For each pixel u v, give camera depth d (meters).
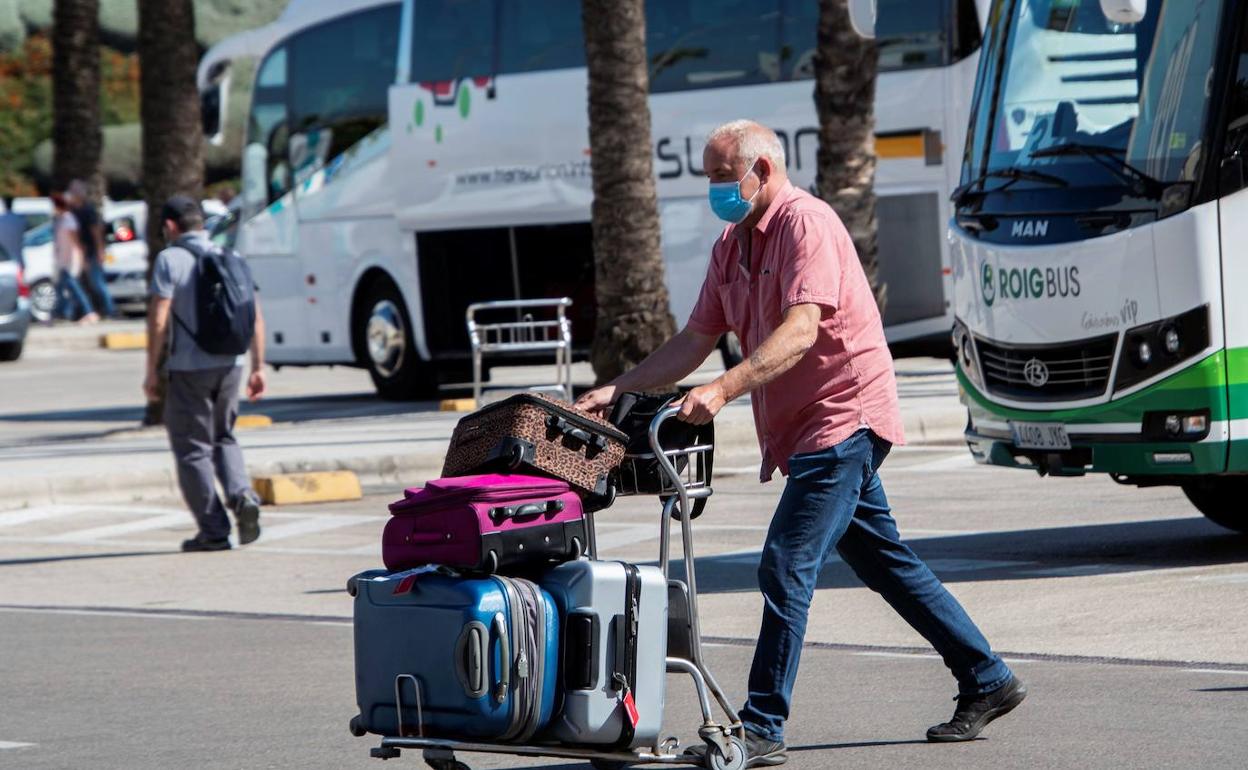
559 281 33.25
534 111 33.03
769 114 30.33
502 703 8.61
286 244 36.06
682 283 31.11
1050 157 15.58
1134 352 14.76
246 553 19.03
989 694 10.31
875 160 27.59
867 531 10.15
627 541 18.48
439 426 28.23
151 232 30.47
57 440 30.11
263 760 10.49
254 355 19.17
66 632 15.04
